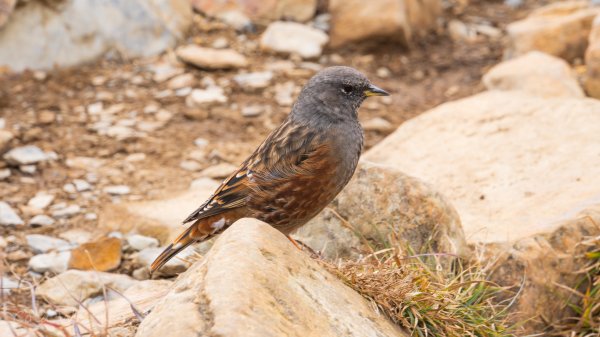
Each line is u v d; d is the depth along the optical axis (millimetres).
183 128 13609
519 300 8477
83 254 9977
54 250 10352
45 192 11781
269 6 16484
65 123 13492
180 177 12258
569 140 10922
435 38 16703
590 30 15141
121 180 12133
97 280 9148
